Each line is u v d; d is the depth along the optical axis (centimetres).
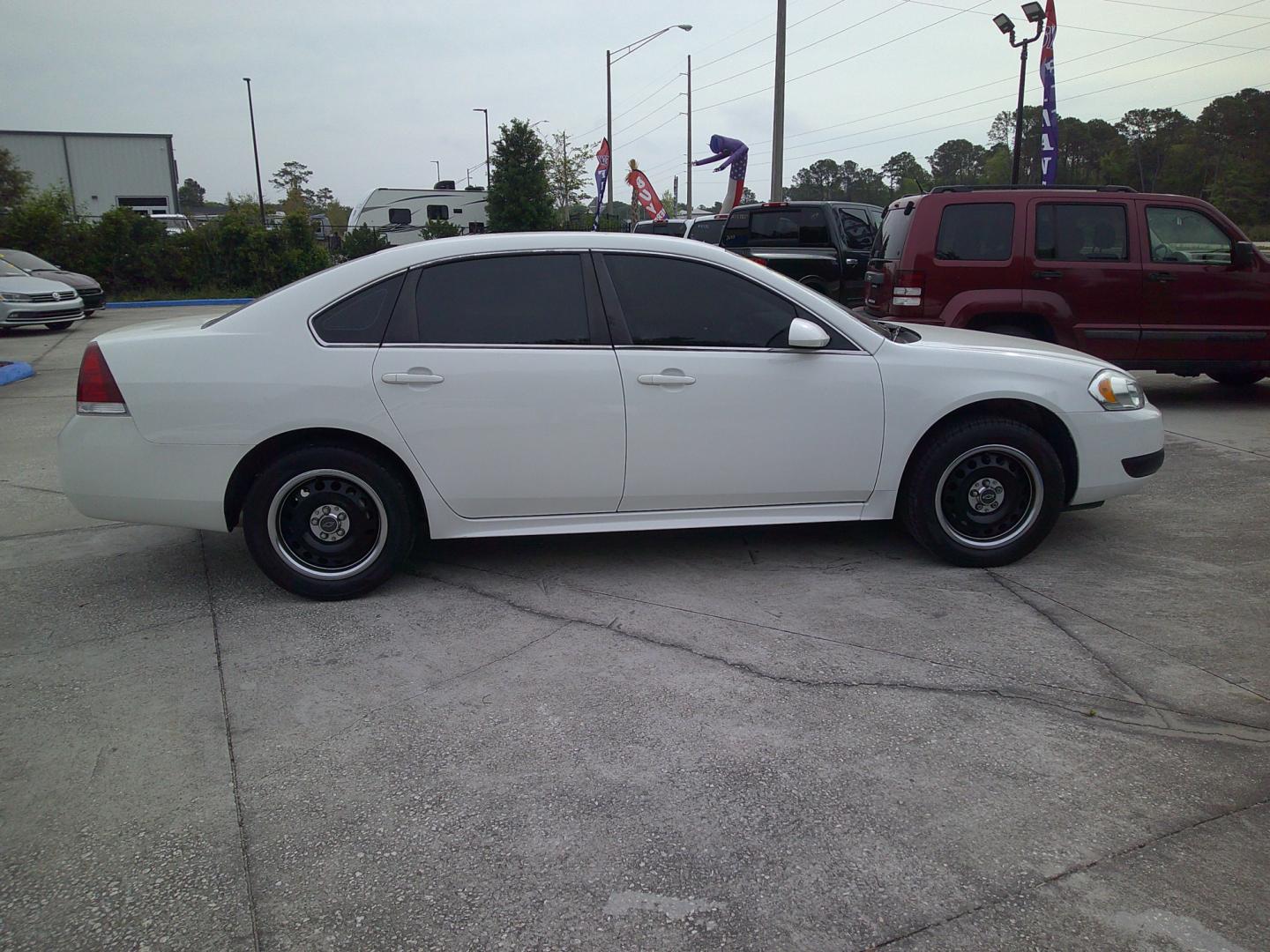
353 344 406
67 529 538
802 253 1316
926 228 793
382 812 269
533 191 2989
